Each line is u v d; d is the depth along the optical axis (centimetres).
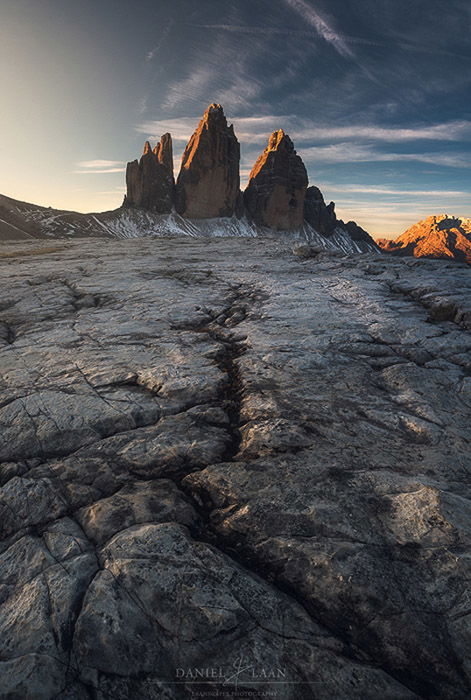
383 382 866
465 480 563
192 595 395
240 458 623
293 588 414
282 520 486
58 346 1113
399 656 355
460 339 1067
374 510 493
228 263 2445
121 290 1762
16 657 352
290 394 805
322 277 1923
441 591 395
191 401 802
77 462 625
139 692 334
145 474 600
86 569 431
